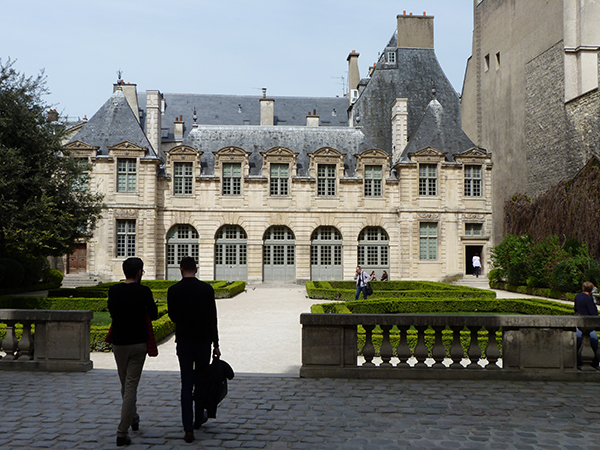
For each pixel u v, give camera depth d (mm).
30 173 29672
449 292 30000
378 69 58344
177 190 47438
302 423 8188
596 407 9086
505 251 41406
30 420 8305
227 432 7809
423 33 59875
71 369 11492
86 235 33094
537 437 7629
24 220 27250
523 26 45375
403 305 24141
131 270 8180
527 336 11016
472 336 11172
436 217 47594
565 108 39531
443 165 47875
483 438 7570
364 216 48156
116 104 48344
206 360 8039
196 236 47812
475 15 53781
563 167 39656
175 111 61406
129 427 7930
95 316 22391
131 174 46000
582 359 11055
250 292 38750
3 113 28516
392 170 49562
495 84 49938
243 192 47531
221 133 50344
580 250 34000
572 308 21281
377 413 8680
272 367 13844
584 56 39156
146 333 7973
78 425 8086
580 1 39469
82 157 45250
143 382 10664
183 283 8188
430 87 58344
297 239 47688
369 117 56406
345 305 22438
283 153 47938
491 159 49875
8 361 11672
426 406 9078
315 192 47938
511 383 10672
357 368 11070
